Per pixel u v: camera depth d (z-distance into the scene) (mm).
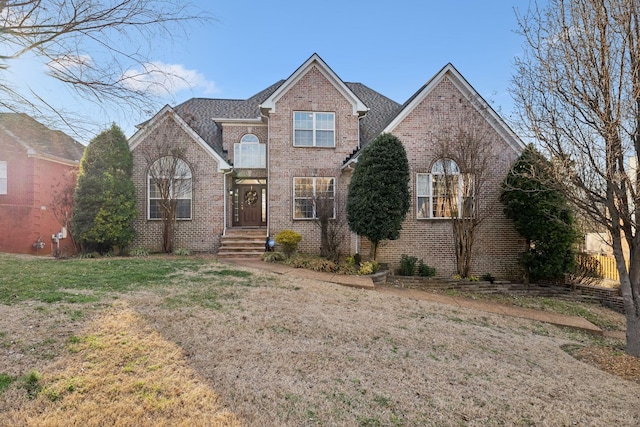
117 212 12328
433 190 13102
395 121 12977
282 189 13836
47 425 2922
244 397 3555
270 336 5211
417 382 4199
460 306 8898
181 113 16047
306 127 14039
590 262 12836
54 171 16047
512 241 13250
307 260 11477
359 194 11383
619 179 5508
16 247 14852
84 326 4918
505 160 13148
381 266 12250
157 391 3516
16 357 3941
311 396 3682
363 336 5602
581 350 6559
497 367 4930
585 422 3605
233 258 12383
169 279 8172
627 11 5199
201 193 13734
